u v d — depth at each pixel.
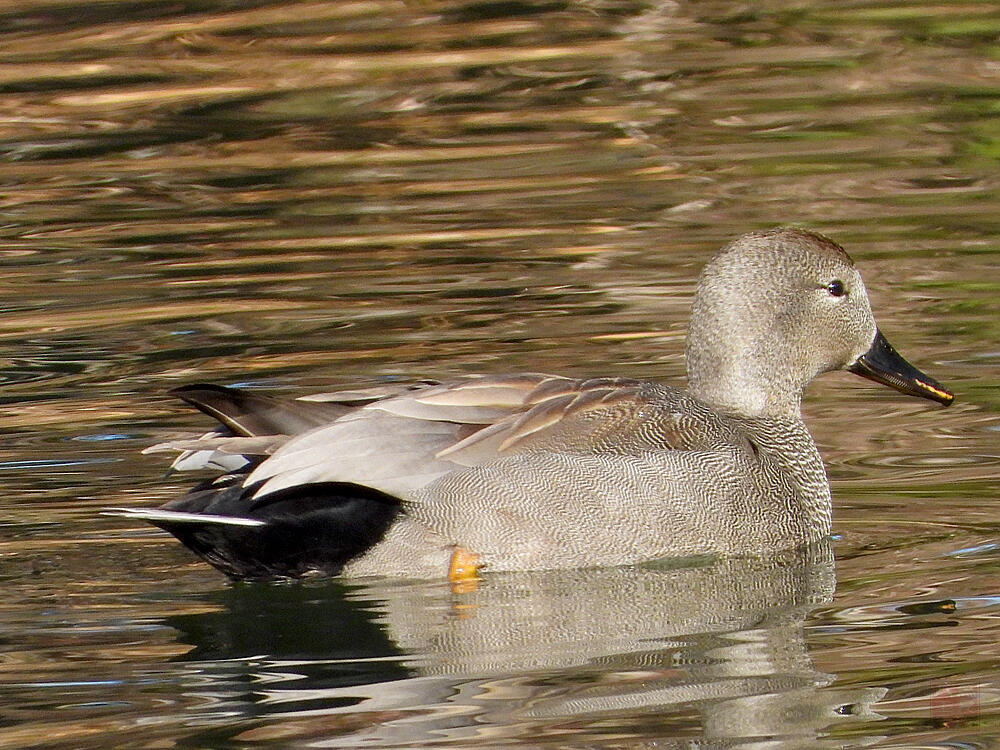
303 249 17.58
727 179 19.56
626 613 9.54
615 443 10.67
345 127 22.00
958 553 10.37
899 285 16.03
